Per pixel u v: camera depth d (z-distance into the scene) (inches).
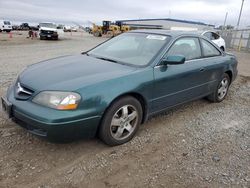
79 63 153.6
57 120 113.9
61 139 119.4
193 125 172.7
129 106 139.6
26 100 124.4
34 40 1082.1
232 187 111.2
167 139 151.0
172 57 151.9
